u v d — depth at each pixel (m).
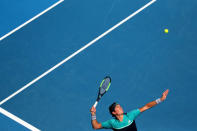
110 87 45.66
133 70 47.19
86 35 51.19
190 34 50.47
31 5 55.25
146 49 49.12
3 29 52.53
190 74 46.31
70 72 47.50
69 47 49.97
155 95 44.59
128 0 54.84
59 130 42.16
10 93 45.62
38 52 49.69
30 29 52.31
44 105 44.44
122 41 50.19
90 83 46.34
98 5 54.59
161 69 47.03
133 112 28.73
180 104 43.53
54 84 46.44
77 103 44.50
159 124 41.94
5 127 42.00
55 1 55.44
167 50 48.88
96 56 48.88
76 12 54.00
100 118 42.78
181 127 41.66
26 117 43.28
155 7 53.81
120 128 28.28
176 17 52.47
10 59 49.09
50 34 51.59
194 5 53.78
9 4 55.31
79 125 42.56
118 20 52.56
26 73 47.56
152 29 51.22
